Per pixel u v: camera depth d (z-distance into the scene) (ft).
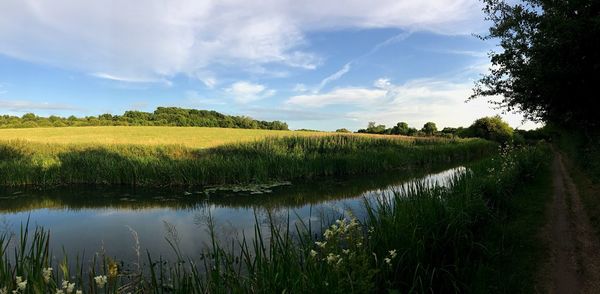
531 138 177.47
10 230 33.32
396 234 17.49
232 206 43.62
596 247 22.80
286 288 12.17
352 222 15.38
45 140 112.57
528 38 25.49
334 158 76.07
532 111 31.86
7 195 53.11
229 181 61.57
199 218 36.50
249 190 54.54
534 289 17.60
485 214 26.04
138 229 32.94
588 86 22.00
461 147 119.24
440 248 18.79
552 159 82.17
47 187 59.36
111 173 62.34
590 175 44.91
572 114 30.94
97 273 21.15
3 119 279.28
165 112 330.54
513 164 44.68
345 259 13.44
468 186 28.50
